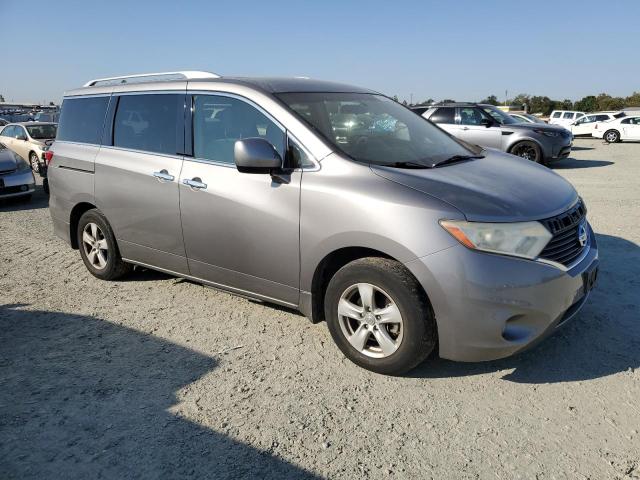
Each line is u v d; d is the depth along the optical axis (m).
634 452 2.50
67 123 5.25
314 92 3.90
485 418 2.80
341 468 2.46
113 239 4.80
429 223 2.88
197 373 3.33
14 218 8.46
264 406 2.96
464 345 2.90
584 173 12.45
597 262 3.30
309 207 3.28
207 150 3.93
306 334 3.84
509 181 3.31
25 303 4.55
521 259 2.82
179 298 4.59
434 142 4.02
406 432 2.71
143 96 4.47
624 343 3.52
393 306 3.05
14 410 2.96
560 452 2.52
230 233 3.72
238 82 3.86
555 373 3.21
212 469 2.47
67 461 2.55
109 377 3.30
